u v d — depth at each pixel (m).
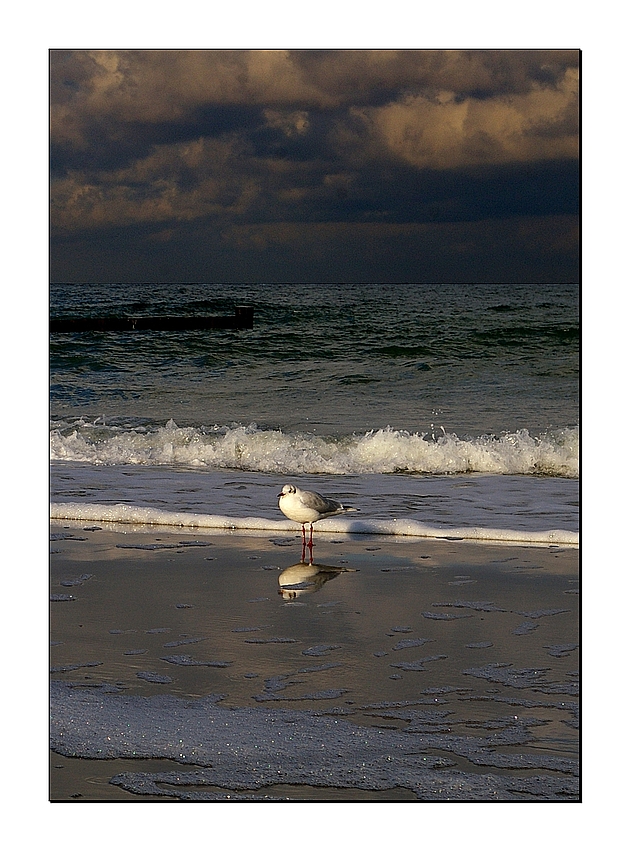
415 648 6.14
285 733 4.96
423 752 4.78
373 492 11.43
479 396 18.11
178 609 6.94
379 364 21.22
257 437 14.32
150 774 4.61
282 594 7.32
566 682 5.58
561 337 22.84
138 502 10.70
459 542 9.04
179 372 21.09
